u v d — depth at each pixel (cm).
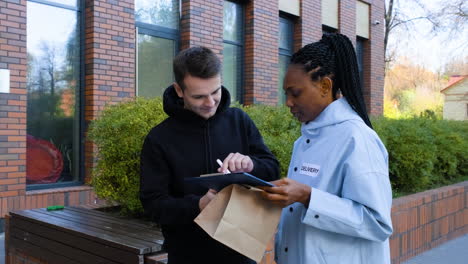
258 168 190
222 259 187
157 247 255
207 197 166
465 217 588
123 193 361
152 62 720
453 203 555
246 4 877
